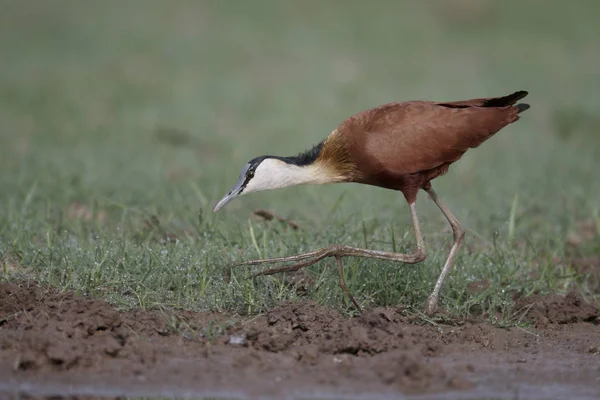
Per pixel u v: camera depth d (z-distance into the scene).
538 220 20.38
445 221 20.08
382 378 12.52
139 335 13.76
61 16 46.84
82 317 13.84
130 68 39.12
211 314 14.71
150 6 49.56
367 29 47.41
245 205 21.52
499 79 39.22
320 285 15.42
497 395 12.23
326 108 33.25
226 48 43.16
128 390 12.05
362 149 15.51
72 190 21.84
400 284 15.70
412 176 15.62
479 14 50.16
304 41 44.94
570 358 13.78
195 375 12.52
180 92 35.44
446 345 14.22
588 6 52.12
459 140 15.57
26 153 26.61
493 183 24.33
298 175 15.77
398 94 35.41
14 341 13.00
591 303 16.27
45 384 12.15
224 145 28.55
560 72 41.44
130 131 29.98
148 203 20.64
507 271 16.42
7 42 42.84
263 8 49.88
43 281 15.31
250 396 11.95
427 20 49.41
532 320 15.40
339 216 19.66
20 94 34.53
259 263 15.38
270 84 37.03
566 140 30.91
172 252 16.17
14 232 17.55
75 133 29.67
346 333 13.66
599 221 19.95
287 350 13.55
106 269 15.52
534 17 50.50
